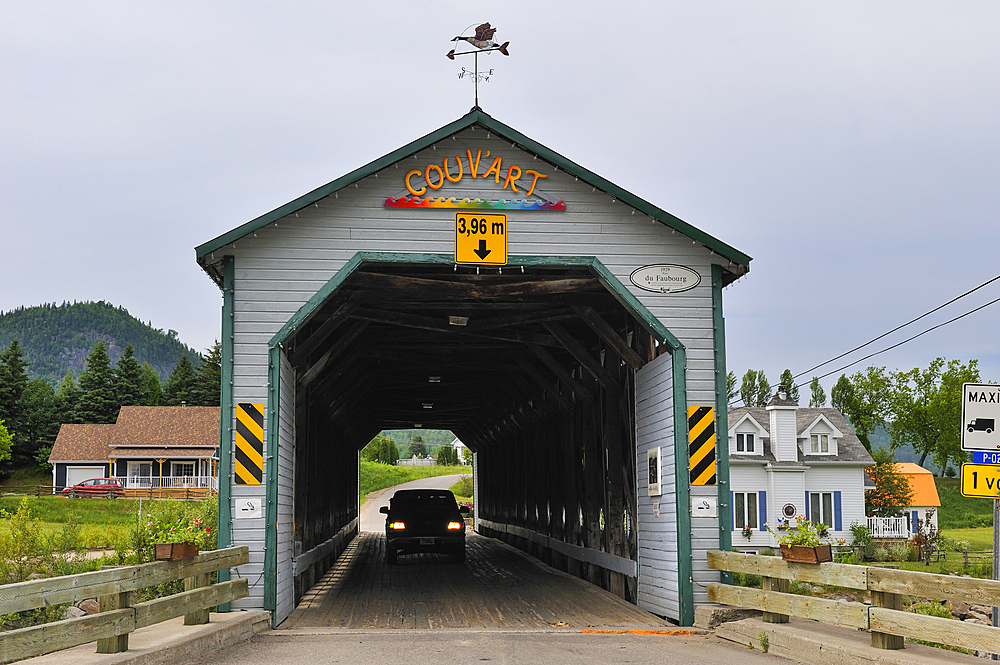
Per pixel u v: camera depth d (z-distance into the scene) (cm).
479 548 2278
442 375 1933
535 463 1941
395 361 1694
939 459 5184
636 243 999
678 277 1000
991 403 725
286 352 1027
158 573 681
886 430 5381
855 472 3553
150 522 1116
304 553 1196
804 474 3481
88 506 3503
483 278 1106
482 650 762
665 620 986
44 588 531
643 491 1089
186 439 5403
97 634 584
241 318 941
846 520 3509
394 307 1224
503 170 992
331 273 956
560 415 1667
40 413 7488
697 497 960
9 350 7544
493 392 2180
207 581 807
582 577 1465
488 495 3033
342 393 1611
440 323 1260
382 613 1039
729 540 956
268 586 898
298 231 960
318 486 1444
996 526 714
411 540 1738
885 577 669
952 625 602
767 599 816
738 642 832
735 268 1019
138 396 7862
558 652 757
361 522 4106
